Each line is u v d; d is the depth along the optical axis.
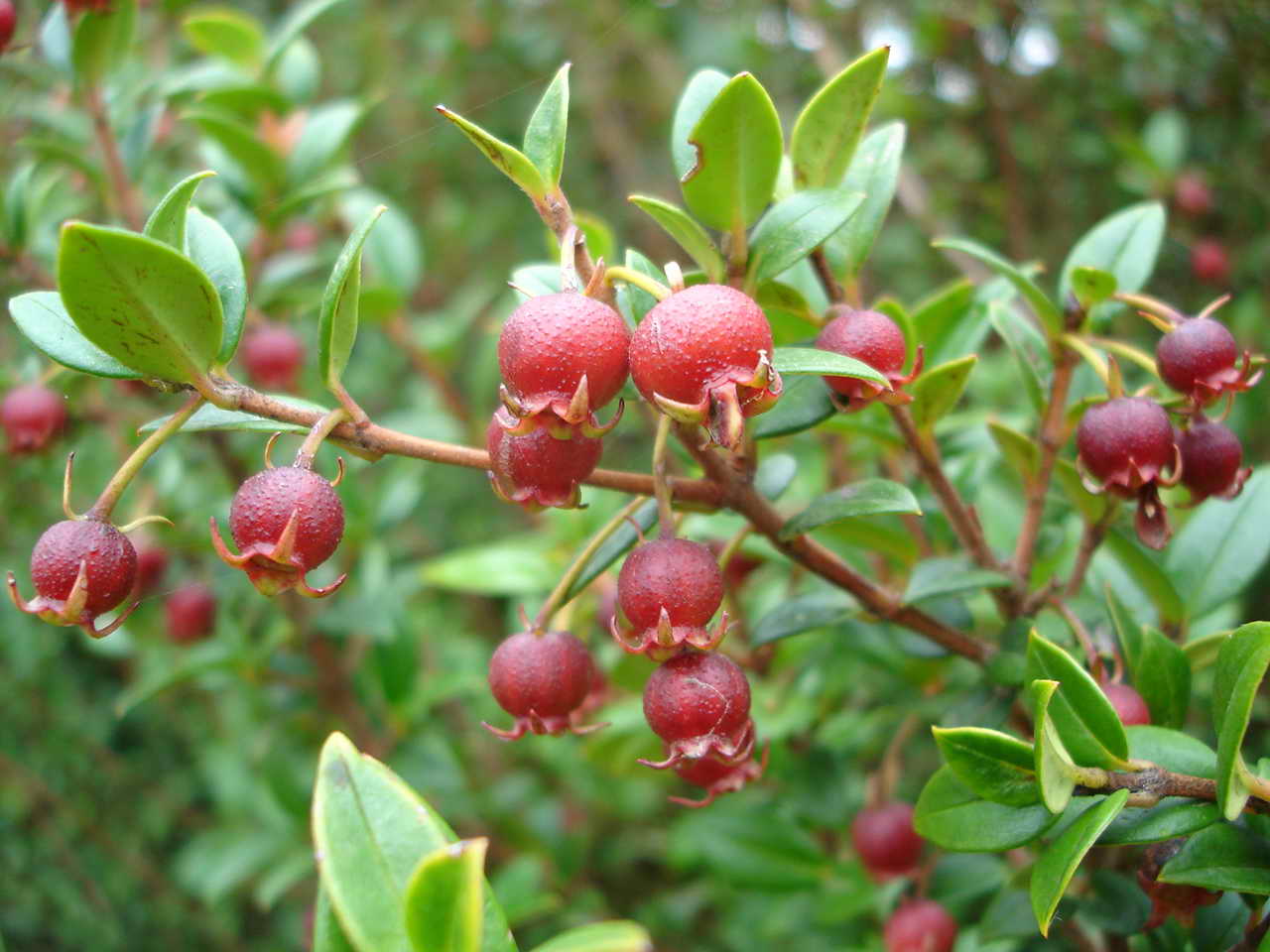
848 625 0.17
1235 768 0.09
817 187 0.12
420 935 0.08
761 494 0.13
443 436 0.27
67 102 0.23
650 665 0.18
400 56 0.44
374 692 0.23
